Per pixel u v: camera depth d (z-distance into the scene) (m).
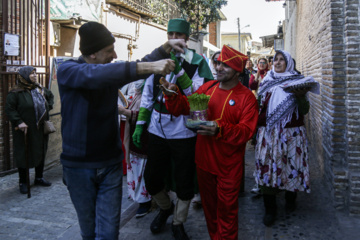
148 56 2.32
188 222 3.80
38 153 4.98
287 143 3.62
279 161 3.58
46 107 5.12
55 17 6.86
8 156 5.80
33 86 4.98
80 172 2.22
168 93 2.77
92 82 1.98
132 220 3.88
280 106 3.60
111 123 2.27
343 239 3.29
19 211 4.23
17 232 3.68
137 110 4.06
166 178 3.50
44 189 5.04
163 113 3.21
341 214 3.81
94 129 2.20
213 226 3.05
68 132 2.22
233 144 2.65
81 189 2.26
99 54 2.23
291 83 3.46
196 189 3.50
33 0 6.29
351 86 3.76
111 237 2.28
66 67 2.11
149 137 3.39
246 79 5.66
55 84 6.18
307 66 7.44
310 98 7.27
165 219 3.55
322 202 4.21
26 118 4.86
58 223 3.90
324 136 4.73
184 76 3.04
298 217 3.84
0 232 3.68
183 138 3.17
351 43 3.74
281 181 3.58
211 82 3.12
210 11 16.55
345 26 3.80
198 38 17.17
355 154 3.79
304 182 3.65
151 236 3.48
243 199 4.48
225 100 2.85
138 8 10.20
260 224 3.71
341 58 3.89
